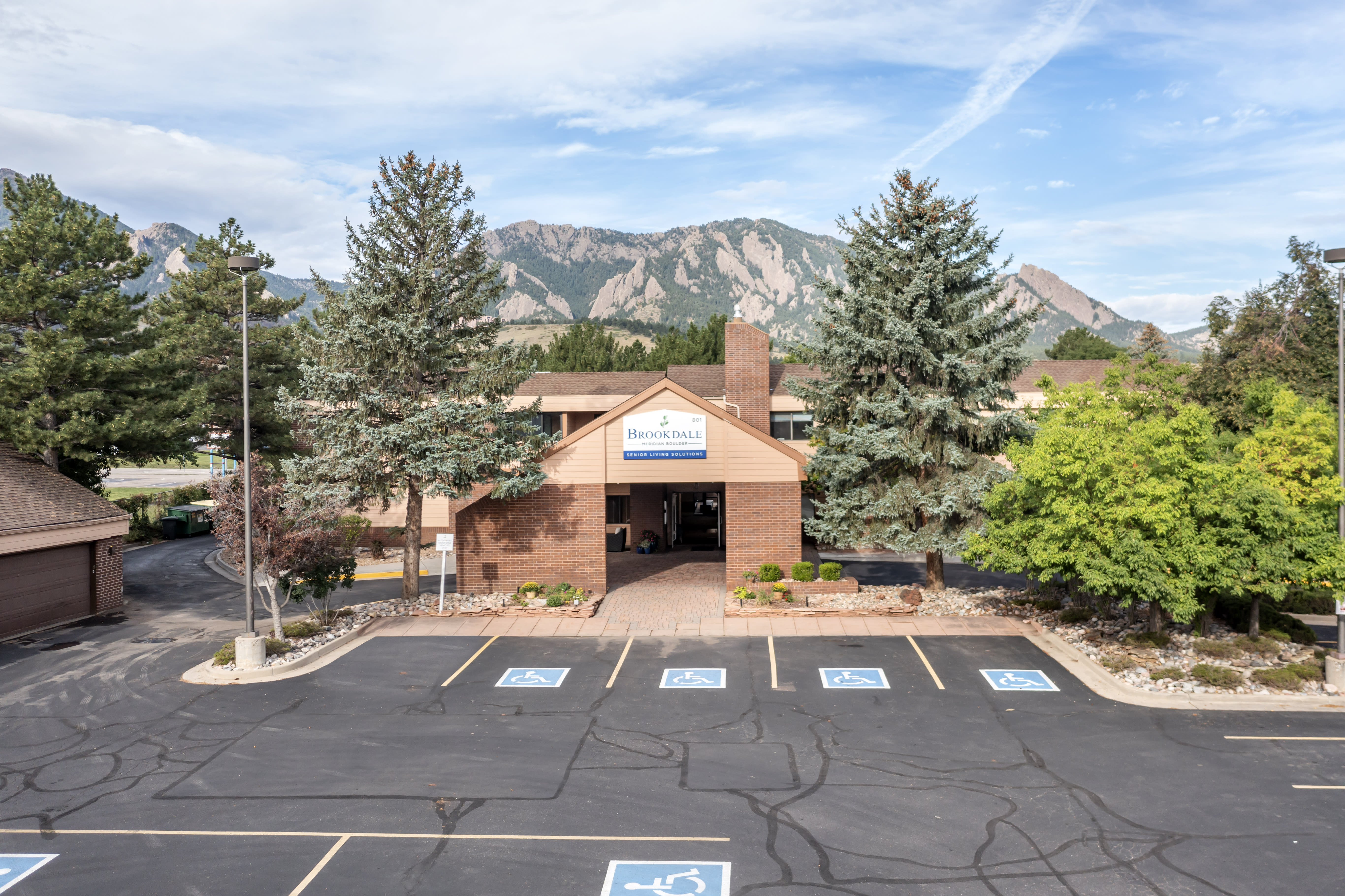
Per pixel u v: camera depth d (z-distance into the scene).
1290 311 39.06
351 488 25.53
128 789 14.15
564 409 42.53
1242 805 13.22
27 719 17.53
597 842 12.19
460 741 16.20
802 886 10.98
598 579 28.83
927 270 25.92
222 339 43.97
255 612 27.98
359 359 25.80
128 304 32.59
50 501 26.81
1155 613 22.06
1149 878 11.12
